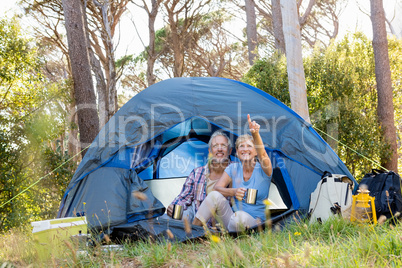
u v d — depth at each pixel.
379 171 3.91
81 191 3.68
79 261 2.53
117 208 3.45
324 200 3.48
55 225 2.81
